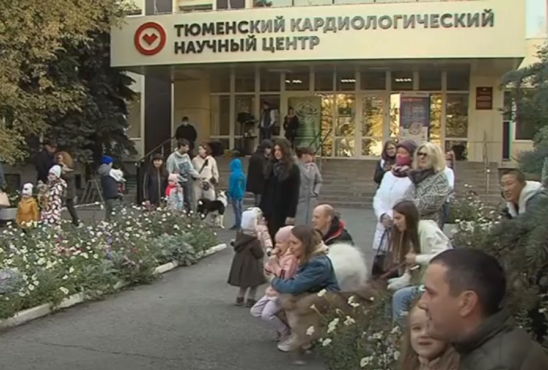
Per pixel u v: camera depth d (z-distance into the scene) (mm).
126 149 25531
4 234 11305
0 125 19562
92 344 6609
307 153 10078
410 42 21812
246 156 27062
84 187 24250
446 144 26328
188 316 7750
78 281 8508
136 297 8773
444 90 26297
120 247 9969
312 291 6031
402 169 7219
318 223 6871
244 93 28141
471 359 1938
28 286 7680
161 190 15594
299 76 27516
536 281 2727
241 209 15312
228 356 6246
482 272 1951
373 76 26891
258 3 26125
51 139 21922
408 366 2652
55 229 11031
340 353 5148
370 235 14359
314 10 22391
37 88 21281
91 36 23016
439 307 1964
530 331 2750
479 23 21344
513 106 3139
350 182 23297
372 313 5391
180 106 28703
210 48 23266
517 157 3078
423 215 6438
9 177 24438
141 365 5965
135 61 23984
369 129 27078
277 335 6770
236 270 8227
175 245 11102
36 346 6531
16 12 18109
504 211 5230
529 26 22703
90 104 23641
